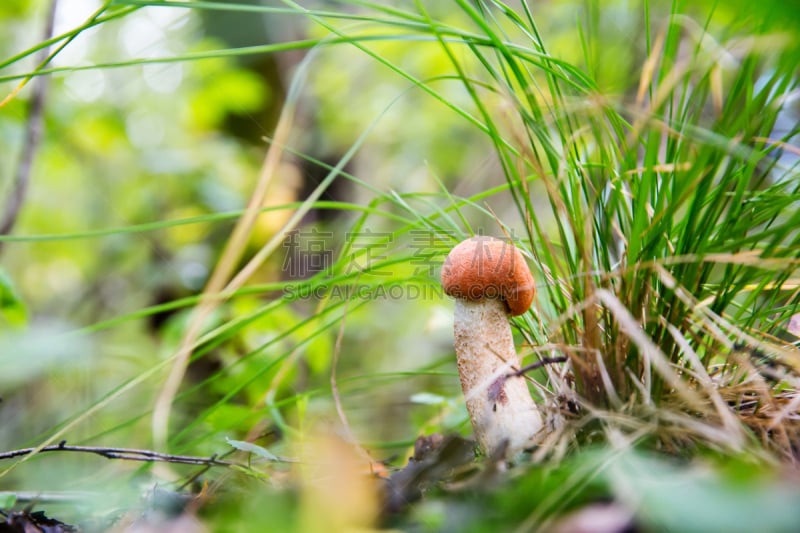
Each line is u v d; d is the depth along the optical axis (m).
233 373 0.66
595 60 0.45
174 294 1.02
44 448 0.44
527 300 0.43
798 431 0.40
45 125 0.88
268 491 0.39
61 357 0.67
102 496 0.45
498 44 0.40
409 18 0.42
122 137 1.06
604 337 0.42
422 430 0.56
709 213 0.40
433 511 0.36
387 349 1.21
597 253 0.43
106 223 1.29
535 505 0.34
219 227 1.08
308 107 1.28
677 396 0.41
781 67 0.38
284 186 1.12
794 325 0.47
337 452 0.37
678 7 0.40
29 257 1.32
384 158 1.44
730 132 0.38
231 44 1.28
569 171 0.42
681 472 0.35
